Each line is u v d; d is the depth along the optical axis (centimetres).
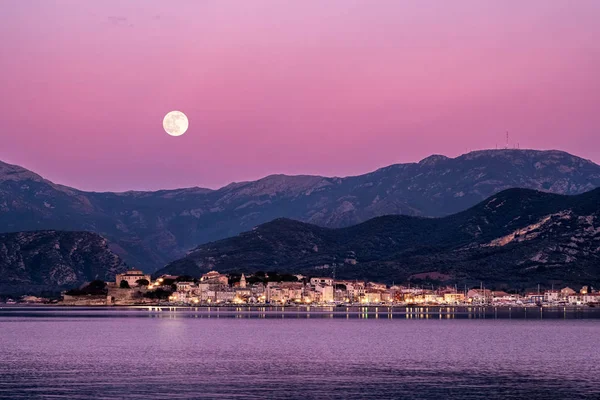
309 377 16662
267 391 14812
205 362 19462
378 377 16712
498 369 18175
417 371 17738
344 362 19538
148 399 13950
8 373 17250
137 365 18762
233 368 18175
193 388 15125
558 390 15062
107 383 15688
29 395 14300
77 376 16725
